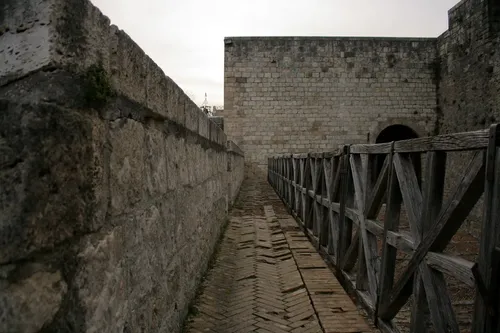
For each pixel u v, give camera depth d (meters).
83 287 1.30
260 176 19.97
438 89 19.42
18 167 1.10
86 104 1.36
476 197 1.89
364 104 19.91
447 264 1.99
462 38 16.17
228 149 8.08
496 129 1.65
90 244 1.37
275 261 4.73
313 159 6.07
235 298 3.53
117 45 1.62
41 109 1.15
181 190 2.90
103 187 1.48
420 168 2.60
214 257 4.75
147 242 2.02
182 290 2.87
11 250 1.07
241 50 19.89
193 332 2.79
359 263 3.53
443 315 2.06
